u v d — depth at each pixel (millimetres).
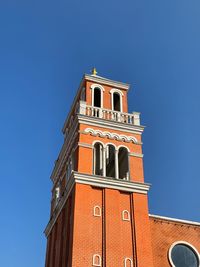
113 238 29656
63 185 37688
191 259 31984
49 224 38844
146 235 30766
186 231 33562
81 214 29984
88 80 40156
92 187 31953
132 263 29062
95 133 35281
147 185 33406
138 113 38469
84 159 33281
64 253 31016
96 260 28328
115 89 40781
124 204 32062
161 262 30922
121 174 37000
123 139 35969
